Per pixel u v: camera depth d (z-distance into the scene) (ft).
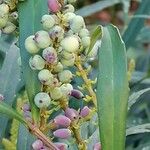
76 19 0.79
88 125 1.03
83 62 0.84
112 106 0.76
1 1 0.84
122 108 0.76
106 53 0.77
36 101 0.80
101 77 0.77
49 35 0.77
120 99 0.76
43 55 0.78
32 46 0.78
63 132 0.83
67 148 0.88
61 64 0.81
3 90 1.09
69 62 0.81
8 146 1.11
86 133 1.00
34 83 0.82
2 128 1.08
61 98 0.83
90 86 0.85
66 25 0.80
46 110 0.82
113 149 0.77
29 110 0.85
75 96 0.87
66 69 0.87
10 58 1.12
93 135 0.98
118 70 0.77
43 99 0.79
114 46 0.77
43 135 0.80
